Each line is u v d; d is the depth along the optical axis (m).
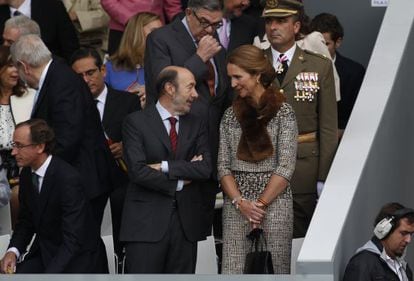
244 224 30.34
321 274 27.61
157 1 40.00
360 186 30.69
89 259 30.78
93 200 32.94
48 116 31.98
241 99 30.30
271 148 30.23
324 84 32.75
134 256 30.78
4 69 34.84
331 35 37.22
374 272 28.58
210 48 31.86
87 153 32.56
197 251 32.47
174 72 30.78
